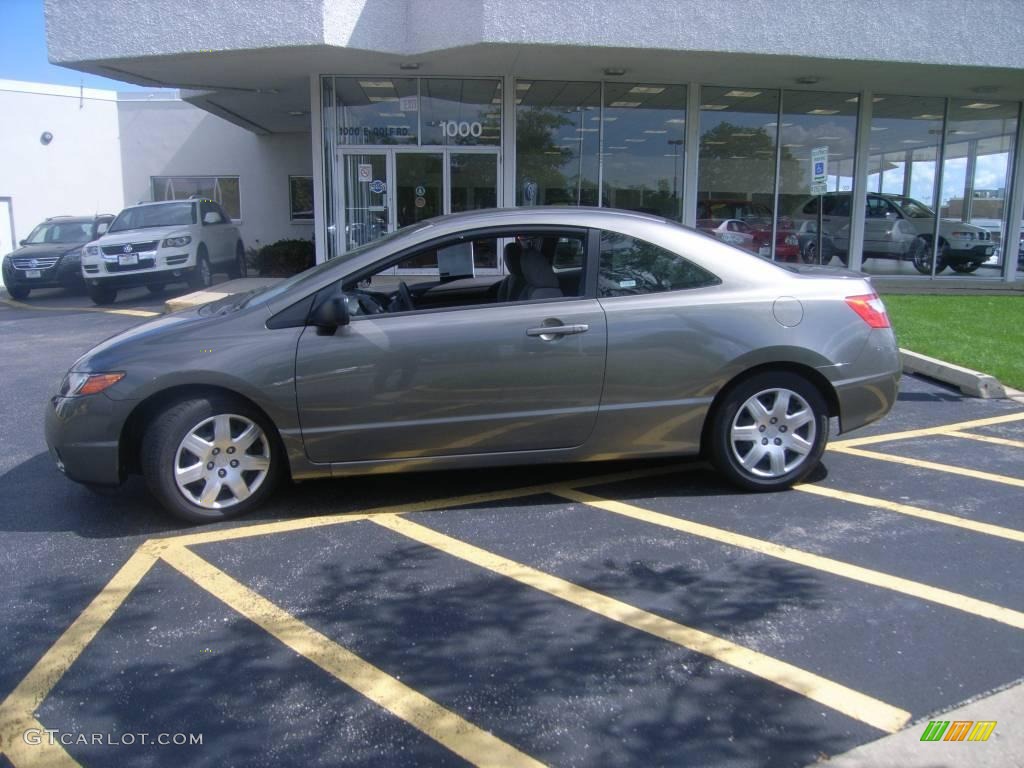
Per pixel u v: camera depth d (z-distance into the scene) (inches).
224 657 129.1
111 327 486.6
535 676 123.2
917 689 119.0
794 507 188.9
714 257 192.1
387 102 560.1
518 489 202.8
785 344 187.6
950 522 179.8
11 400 303.6
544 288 190.5
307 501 195.5
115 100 888.9
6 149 852.6
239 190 896.9
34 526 182.9
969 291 588.4
